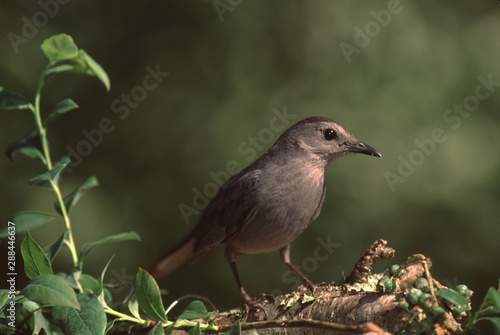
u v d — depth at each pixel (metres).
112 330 5.63
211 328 5.01
